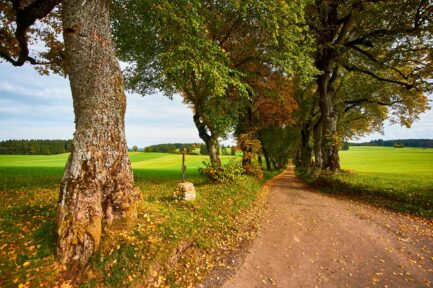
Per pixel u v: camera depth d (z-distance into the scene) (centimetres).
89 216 574
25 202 1020
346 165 4641
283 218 1099
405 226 952
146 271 543
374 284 564
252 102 2266
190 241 701
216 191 1367
